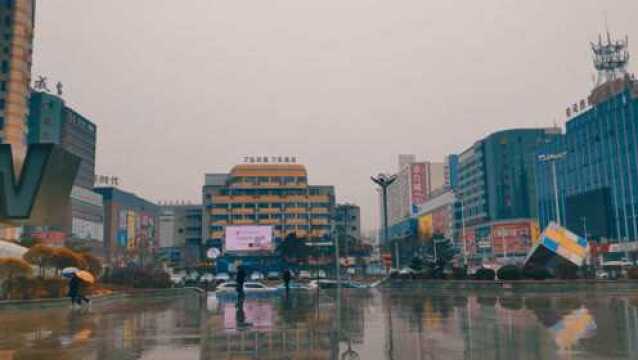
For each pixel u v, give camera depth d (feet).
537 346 39.45
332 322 59.67
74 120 550.77
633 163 363.56
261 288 197.36
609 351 36.99
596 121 403.95
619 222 375.25
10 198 127.95
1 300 96.32
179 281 247.50
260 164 502.79
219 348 41.34
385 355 36.68
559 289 124.88
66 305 102.83
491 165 541.75
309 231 467.11
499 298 105.40
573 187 432.25
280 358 36.22
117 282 164.35
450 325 54.19
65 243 305.53
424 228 563.07
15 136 379.76
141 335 50.96
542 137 528.22
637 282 126.11
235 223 486.79
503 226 514.27
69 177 145.69
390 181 163.02
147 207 623.77
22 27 392.88
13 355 39.04
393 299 107.76
